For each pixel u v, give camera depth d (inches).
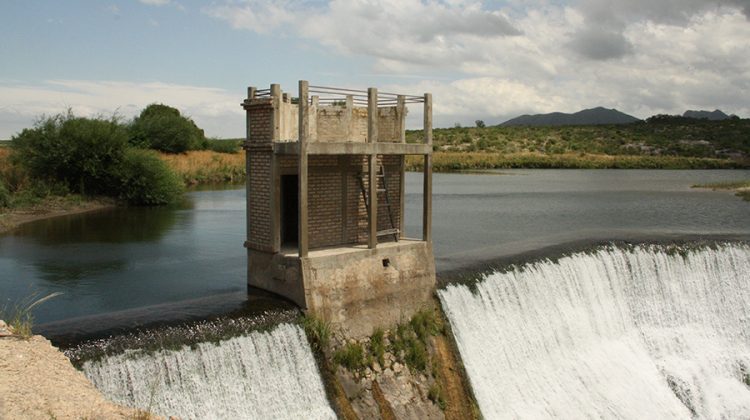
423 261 888.9
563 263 1077.8
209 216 1834.4
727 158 5689.0
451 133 7421.3
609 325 1091.3
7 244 1311.5
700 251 1230.9
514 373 910.4
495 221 1815.9
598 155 5856.3
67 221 1702.8
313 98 829.8
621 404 956.0
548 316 1004.6
